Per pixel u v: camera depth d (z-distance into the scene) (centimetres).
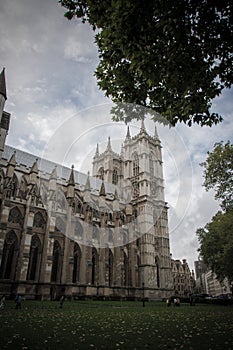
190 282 14038
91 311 3225
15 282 4981
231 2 1285
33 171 6209
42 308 3394
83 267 5944
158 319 2369
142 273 7506
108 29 1442
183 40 1379
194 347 1133
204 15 1353
